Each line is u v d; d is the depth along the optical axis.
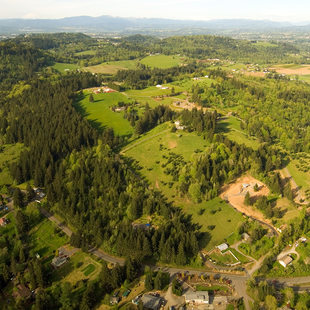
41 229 172.62
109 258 152.50
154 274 142.38
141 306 120.75
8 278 139.12
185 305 127.25
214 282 138.62
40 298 123.62
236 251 157.00
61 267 146.88
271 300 123.50
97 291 133.50
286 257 150.75
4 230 170.50
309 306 126.88
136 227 168.62
